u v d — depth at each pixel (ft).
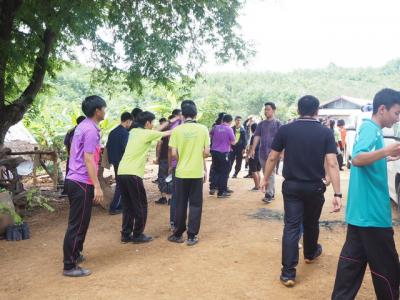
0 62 30.37
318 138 14.83
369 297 13.97
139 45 32.30
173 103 67.56
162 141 28.84
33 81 33.76
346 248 11.75
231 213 26.35
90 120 16.49
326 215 25.12
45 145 53.26
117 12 31.71
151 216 26.13
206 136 20.03
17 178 28.32
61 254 19.30
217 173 32.04
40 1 28.40
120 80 37.55
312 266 16.81
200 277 15.87
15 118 32.78
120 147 25.99
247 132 45.70
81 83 96.73
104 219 25.71
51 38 32.83
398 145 10.24
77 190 16.15
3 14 29.58
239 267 16.83
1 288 15.38
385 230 11.18
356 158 10.91
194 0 30.89
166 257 18.21
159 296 14.29
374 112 11.44
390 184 25.85
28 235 22.31
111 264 17.60
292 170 15.05
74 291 14.84
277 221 24.17
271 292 14.51
